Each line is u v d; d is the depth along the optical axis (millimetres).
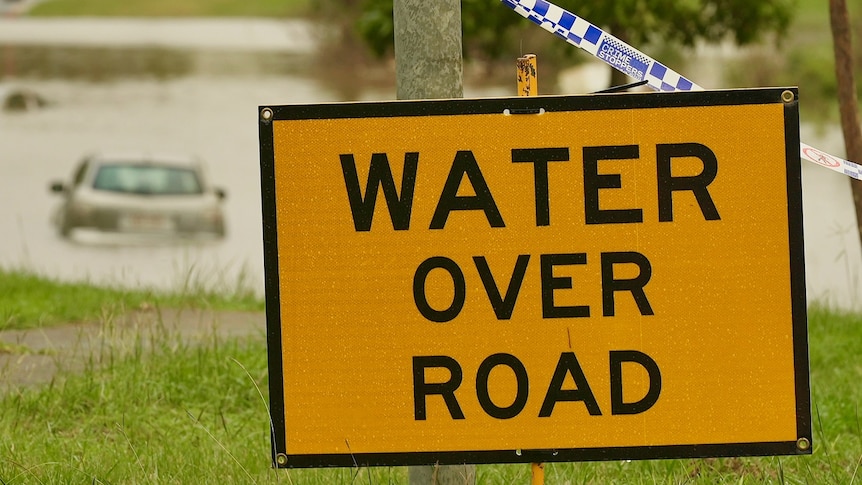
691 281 8383
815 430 15711
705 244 8359
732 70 94812
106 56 139625
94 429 15922
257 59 137750
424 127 8383
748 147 8336
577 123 8344
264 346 20469
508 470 13727
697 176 8336
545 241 8383
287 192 8430
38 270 40562
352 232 8438
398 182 8406
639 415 8445
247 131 87938
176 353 19094
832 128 82750
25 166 73125
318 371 8492
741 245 8359
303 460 8531
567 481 12539
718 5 31359
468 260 8422
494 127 8367
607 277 8398
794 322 8391
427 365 8477
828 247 43844
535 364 8445
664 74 8844
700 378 8422
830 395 17672
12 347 20234
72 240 45188
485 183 8383
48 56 139125
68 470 13258
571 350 8430
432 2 9031
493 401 8469
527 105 8352
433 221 8406
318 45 132125
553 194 8367
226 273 39969
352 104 8398
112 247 45000
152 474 13000
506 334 8438
